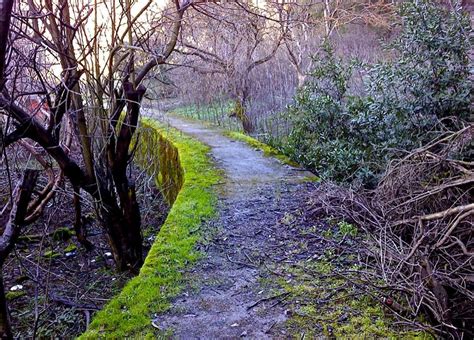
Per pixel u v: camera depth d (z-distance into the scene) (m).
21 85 3.80
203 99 9.57
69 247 5.15
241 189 4.14
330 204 3.38
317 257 2.70
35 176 2.92
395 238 2.72
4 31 1.94
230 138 6.84
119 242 4.33
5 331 2.64
